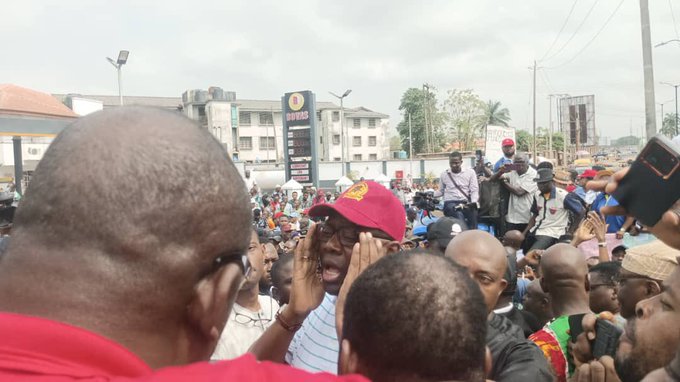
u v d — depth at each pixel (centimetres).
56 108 2523
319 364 255
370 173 5181
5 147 4856
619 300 283
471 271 284
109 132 101
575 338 303
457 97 8156
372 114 7988
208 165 104
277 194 3027
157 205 96
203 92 7288
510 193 968
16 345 85
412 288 136
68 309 94
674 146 153
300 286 259
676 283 178
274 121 7531
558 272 333
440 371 132
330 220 264
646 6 1747
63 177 97
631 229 710
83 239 96
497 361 263
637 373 188
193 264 101
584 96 6688
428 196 1160
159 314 99
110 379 86
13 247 99
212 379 90
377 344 135
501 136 1703
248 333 380
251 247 391
